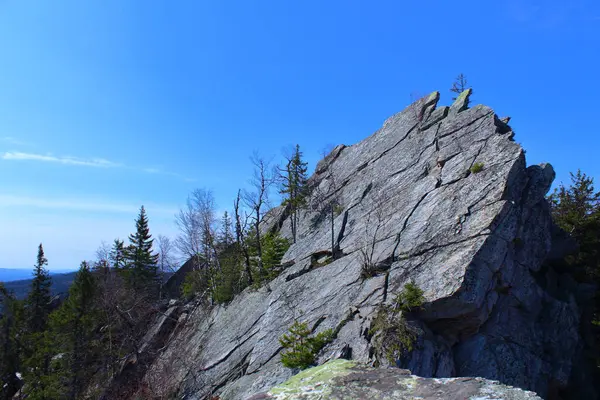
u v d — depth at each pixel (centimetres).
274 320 2328
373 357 1532
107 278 4634
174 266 5806
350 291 2036
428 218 2134
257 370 2036
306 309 2181
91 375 3394
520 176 2025
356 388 457
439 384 431
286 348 1923
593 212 3173
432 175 2475
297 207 3806
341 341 1717
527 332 1850
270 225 4294
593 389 2089
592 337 2320
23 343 3872
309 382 507
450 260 1778
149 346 3678
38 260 5181
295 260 2900
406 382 453
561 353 1916
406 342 1515
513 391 383
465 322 1686
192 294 4475
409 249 2017
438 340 1692
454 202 2103
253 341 2373
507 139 2211
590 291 2409
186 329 3656
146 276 5419
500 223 1839
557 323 1981
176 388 2628
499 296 1809
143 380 3112
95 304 3547
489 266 1738
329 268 2431
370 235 2409
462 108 2864
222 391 2166
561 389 1961
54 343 3344
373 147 3534
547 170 2103
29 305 4950
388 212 2477
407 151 2962
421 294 1659
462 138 2539
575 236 2994
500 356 1678
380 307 1723
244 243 3844
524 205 2003
